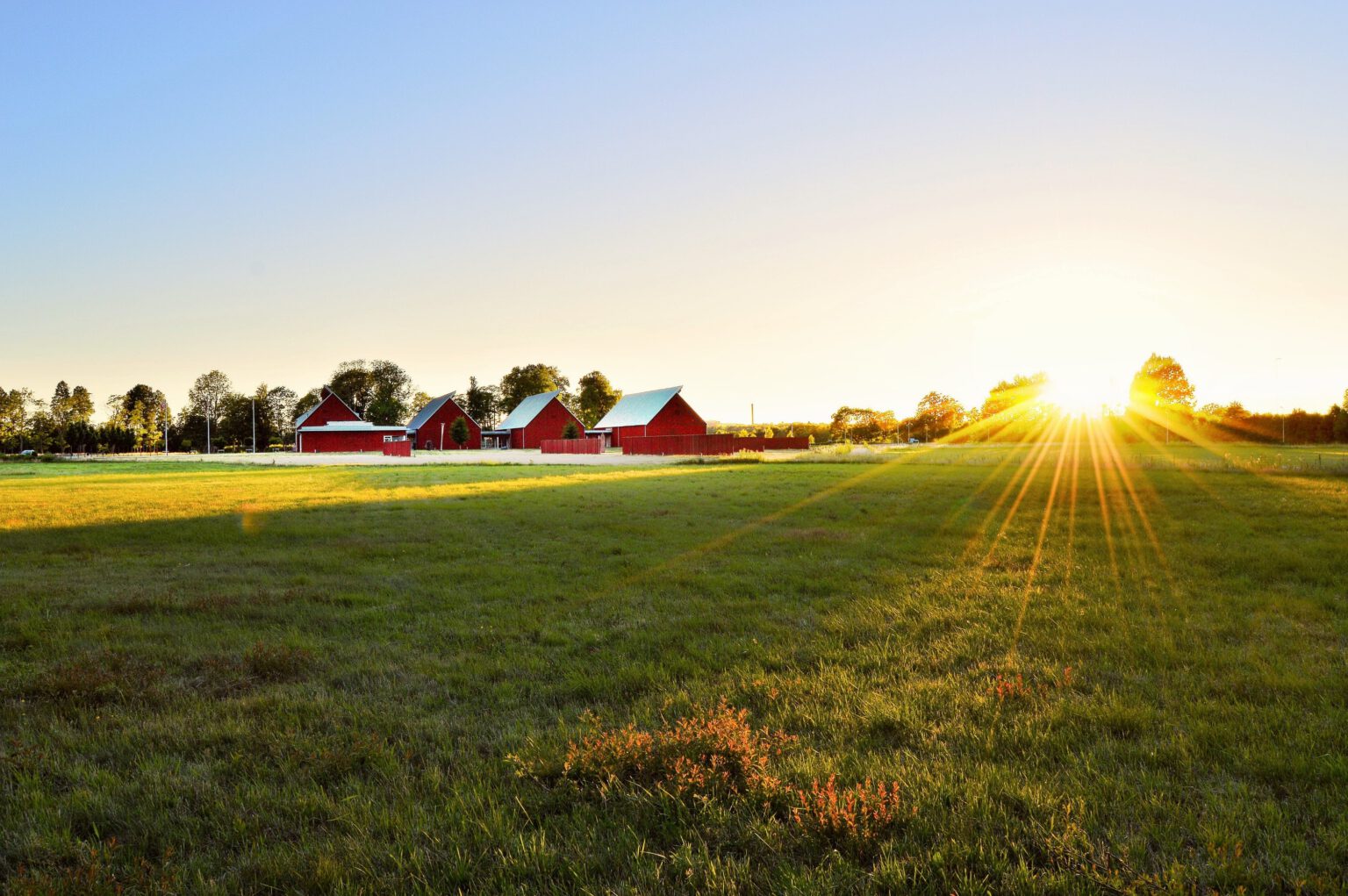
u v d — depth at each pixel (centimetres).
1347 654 582
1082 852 305
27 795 375
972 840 319
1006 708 484
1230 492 1994
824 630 700
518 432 9975
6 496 2322
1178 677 539
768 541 1263
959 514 1620
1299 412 6831
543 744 427
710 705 494
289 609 796
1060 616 733
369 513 1769
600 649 647
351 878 301
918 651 625
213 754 434
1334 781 365
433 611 798
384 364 12675
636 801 358
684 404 8194
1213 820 331
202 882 297
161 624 743
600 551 1185
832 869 298
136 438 10594
